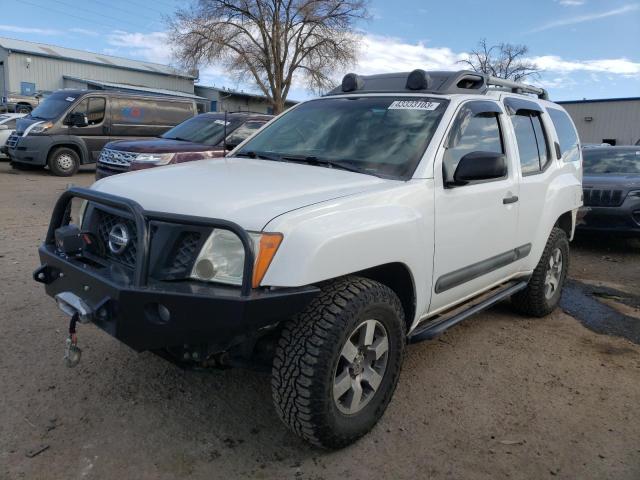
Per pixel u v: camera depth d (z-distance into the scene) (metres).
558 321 5.21
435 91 3.96
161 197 2.85
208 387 3.60
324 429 2.77
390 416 3.36
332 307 2.74
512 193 4.20
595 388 3.84
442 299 3.65
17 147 14.02
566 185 5.14
